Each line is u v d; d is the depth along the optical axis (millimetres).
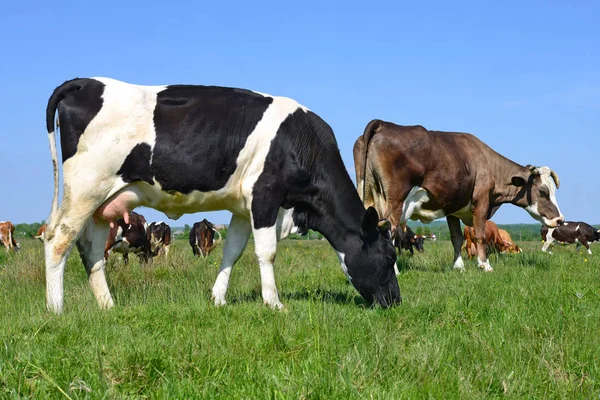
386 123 11242
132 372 3982
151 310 6344
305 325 5391
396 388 3764
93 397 3604
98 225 7207
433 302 6836
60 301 6688
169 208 7168
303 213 7527
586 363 4395
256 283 9477
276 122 7098
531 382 4070
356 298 8148
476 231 12305
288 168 7129
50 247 6699
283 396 3553
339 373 3840
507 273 10562
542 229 26125
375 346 4605
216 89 7148
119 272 10555
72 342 4930
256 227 7062
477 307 6637
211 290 8031
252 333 5207
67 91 6750
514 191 12977
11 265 12000
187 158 6789
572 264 12750
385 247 7477
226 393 3766
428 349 4523
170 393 3688
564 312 6074
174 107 6820
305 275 10898
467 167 11930
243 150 6965
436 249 18359
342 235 7531
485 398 3768
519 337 5180
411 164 11133
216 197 7082
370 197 11516
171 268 11594
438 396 3689
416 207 11703
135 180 6793
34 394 3693
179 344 4688
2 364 4000
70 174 6660
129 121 6656
